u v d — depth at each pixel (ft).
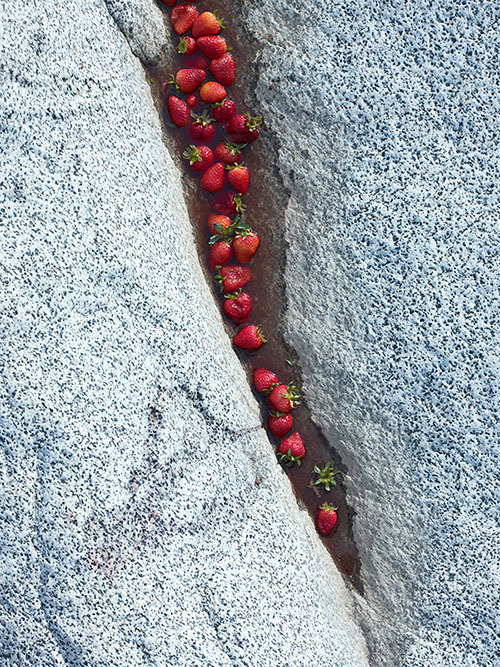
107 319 3.96
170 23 4.37
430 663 4.19
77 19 4.05
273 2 4.33
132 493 3.93
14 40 3.92
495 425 4.18
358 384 4.27
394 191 4.23
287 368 4.36
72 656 3.89
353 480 4.31
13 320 3.87
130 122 4.14
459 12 4.21
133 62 4.26
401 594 4.24
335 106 4.26
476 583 4.18
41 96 3.94
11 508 3.87
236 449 4.11
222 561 4.01
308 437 4.35
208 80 4.38
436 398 4.21
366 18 4.24
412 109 4.22
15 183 3.91
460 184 4.21
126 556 3.91
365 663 4.21
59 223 3.93
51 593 3.87
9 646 3.90
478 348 4.19
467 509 4.19
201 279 4.28
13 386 3.86
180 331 4.07
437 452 4.21
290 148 4.33
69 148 3.96
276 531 4.12
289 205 4.35
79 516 3.88
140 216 4.07
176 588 3.94
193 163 4.34
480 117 4.20
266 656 4.00
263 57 4.34
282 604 4.07
